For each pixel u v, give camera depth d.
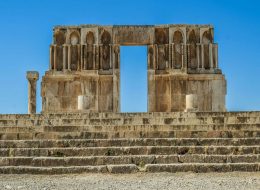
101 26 41.69
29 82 37.53
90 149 21.25
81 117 27.00
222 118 25.28
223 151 21.09
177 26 41.47
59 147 21.91
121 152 21.17
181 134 23.02
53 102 41.09
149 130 23.83
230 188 15.35
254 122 25.08
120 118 25.47
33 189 15.42
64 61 41.41
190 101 36.00
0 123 25.55
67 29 41.78
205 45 41.53
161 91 41.06
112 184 16.59
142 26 41.59
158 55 41.41
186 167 19.62
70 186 16.11
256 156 20.38
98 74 41.03
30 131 23.95
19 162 20.31
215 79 40.97
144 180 17.66
